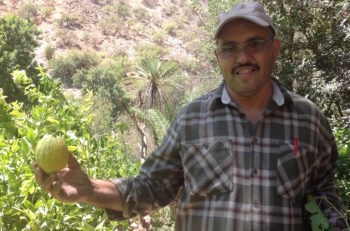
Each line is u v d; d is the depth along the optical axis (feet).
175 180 8.11
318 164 7.59
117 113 85.25
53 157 6.52
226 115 7.41
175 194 8.29
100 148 13.83
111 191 7.59
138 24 199.41
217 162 7.23
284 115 7.35
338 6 31.83
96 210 12.04
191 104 7.80
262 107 7.55
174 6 222.48
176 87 75.72
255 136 7.22
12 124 13.38
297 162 7.14
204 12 41.37
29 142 11.41
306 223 7.54
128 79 82.02
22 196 11.34
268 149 7.18
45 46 168.76
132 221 14.21
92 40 180.45
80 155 12.77
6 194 10.87
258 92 7.40
